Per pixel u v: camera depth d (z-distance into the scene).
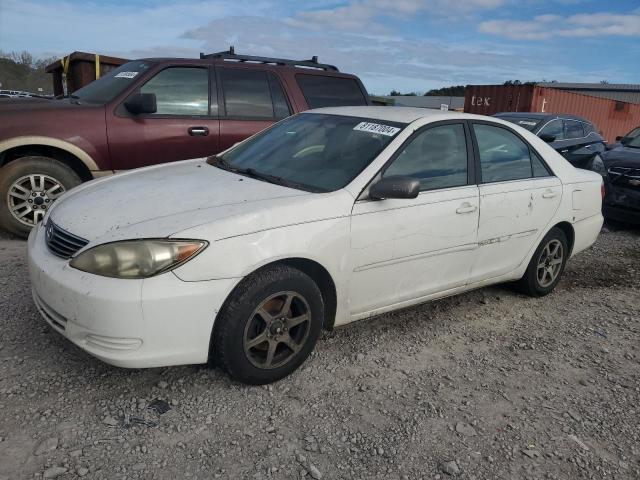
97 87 6.06
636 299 5.09
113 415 2.78
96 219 2.99
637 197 7.45
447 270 3.93
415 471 2.58
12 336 3.43
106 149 5.48
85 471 2.39
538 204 4.45
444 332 4.06
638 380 3.59
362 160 3.55
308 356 3.33
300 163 3.75
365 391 3.18
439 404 3.12
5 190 5.18
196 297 2.74
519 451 2.78
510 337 4.07
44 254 3.02
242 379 3.04
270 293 2.98
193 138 5.90
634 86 40.09
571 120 10.62
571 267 5.96
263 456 2.59
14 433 2.59
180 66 5.92
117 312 2.64
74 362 3.20
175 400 2.95
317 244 3.11
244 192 3.29
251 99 6.27
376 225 3.38
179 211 2.98
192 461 2.52
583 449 2.84
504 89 17.77
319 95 6.76
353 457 2.64
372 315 3.63
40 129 5.21
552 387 3.42
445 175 3.86
